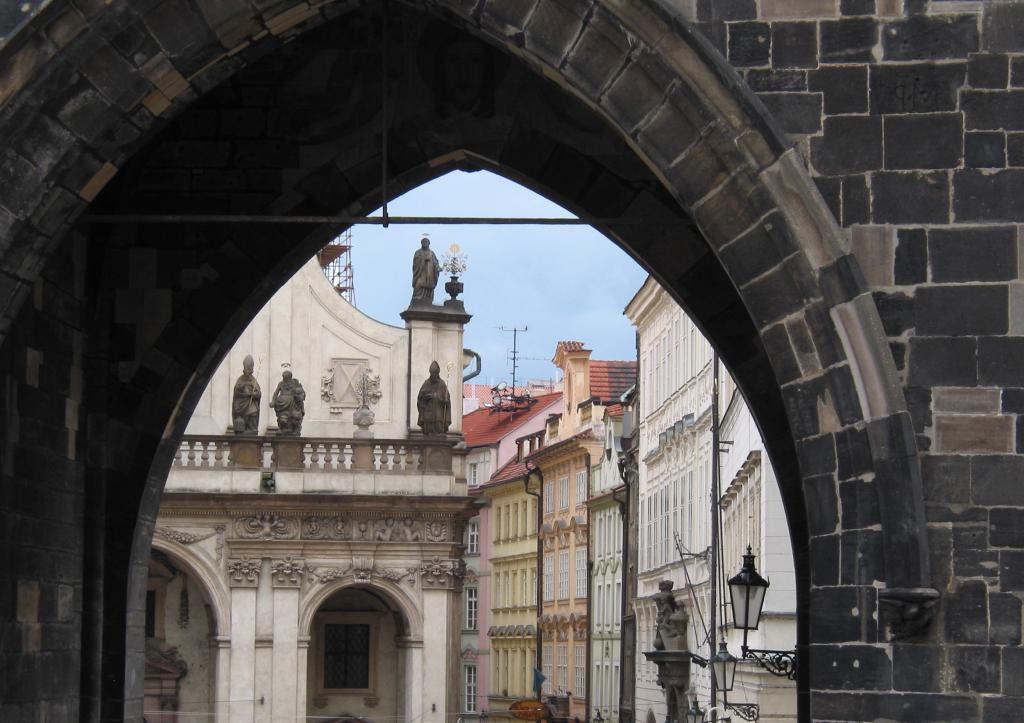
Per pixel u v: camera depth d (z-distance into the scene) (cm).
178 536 7400
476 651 13475
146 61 1608
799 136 1578
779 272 1559
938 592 1515
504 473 13150
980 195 1566
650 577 8162
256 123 2259
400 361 7888
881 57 1580
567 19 1584
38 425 2025
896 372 1540
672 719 5753
